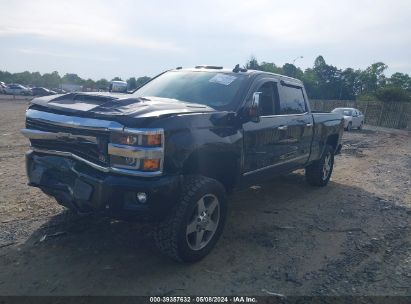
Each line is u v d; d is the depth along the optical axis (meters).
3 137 11.97
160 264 3.86
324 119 7.02
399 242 4.86
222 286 3.52
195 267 3.85
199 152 3.93
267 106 5.25
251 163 4.79
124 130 3.37
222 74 5.14
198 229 3.90
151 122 3.45
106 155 3.49
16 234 4.30
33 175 3.96
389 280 3.83
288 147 5.71
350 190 7.52
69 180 3.71
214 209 4.07
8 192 5.81
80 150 3.65
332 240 4.79
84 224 4.70
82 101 4.04
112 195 3.40
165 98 4.76
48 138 3.78
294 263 4.08
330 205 6.34
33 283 3.37
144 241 4.35
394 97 47.94
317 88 91.12
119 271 3.67
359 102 37.88
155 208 3.48
